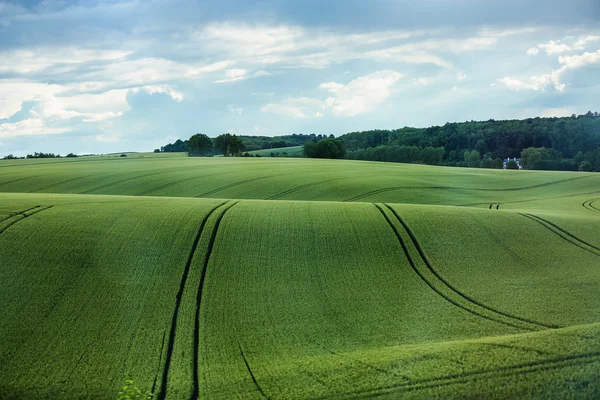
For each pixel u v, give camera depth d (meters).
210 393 14.06
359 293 22.33
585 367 12.20
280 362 16.08
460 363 13.34
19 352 16.95
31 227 26.70
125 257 24.41
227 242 26.77
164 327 18.94
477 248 27.45
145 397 13.59
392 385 12.68
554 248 27.81
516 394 11.54
